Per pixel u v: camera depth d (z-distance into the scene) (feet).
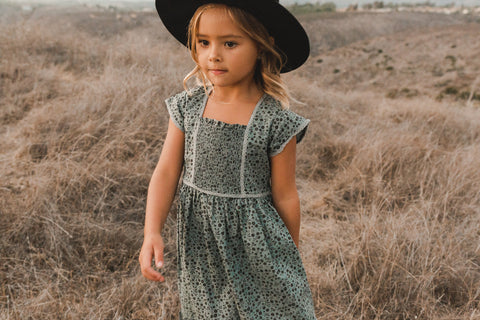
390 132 12.71
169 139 4.00
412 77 73.46
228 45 3.29
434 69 77.41
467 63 77.92
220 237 3.75
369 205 9.25
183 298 4.21
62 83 13.74
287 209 3.87
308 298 4.12
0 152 9.57
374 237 7.26
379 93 60.18
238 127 3.57
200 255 3.98
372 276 6.74
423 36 103.96
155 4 3.92
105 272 6.66
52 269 6.56
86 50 17.24
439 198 8.99
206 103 3.76
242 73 3.39
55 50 16.85
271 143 3.58
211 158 3.67
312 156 11.55
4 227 6.93
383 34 135.54
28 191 7.68
